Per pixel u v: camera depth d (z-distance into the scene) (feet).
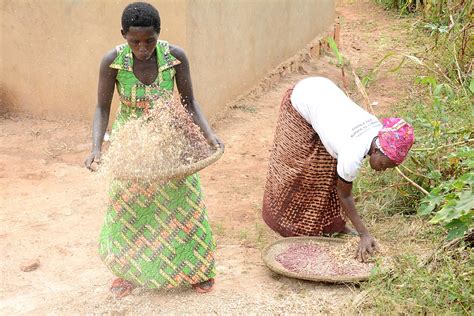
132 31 11.78
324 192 15.83
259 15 27.43
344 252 15.02
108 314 13.69
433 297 13.23
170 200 13.05
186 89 13.34
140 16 11.73
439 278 13.50
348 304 13.48
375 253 14.75
